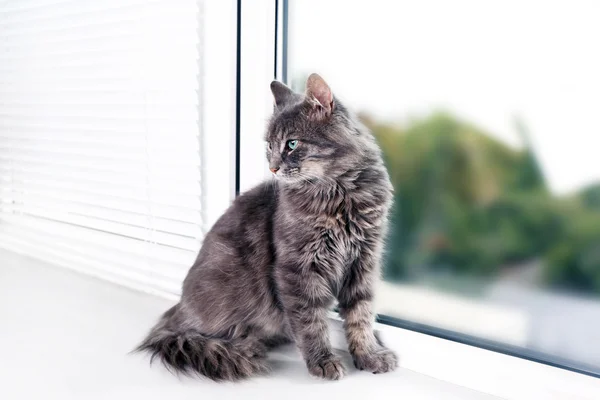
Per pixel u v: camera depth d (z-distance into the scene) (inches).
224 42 58.6
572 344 71.9
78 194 75.7
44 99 77.7
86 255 75.7
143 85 64.4
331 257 48.7
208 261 53.5
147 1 61.1
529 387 43.6
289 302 48.3
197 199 63.0
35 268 78.8
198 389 44.8
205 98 59.6
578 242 77.2
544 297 79.3
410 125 77.2
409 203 78.5
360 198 47.8
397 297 77.0
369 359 48.6
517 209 78.1
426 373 48.6
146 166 66.6
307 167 47.5
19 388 44.1
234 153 61.1
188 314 53.1
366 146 48.7
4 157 86.4
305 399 43.4
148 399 43.0
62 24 72.1
